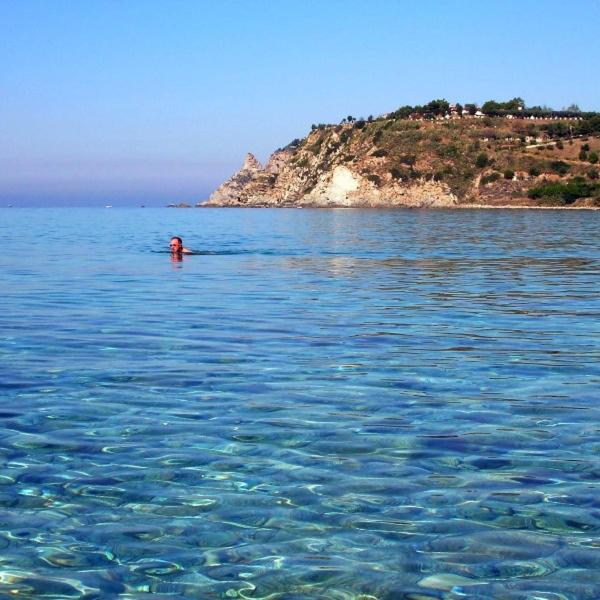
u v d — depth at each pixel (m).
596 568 5.81
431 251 40.06
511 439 8.75
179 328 15.95
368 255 37.41
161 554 6.08
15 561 5.97
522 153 169.50
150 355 13.20
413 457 8.20
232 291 22.69
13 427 9.16
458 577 5.71
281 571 5.82
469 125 190.62
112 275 27.39
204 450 8.40
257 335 15.16
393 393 10.73
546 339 14.77
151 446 8.52
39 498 7.12
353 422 9.40
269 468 7.88
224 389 10.92
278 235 58.22
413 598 5.43
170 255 37.09
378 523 6.61
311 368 12.24
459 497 7.14
